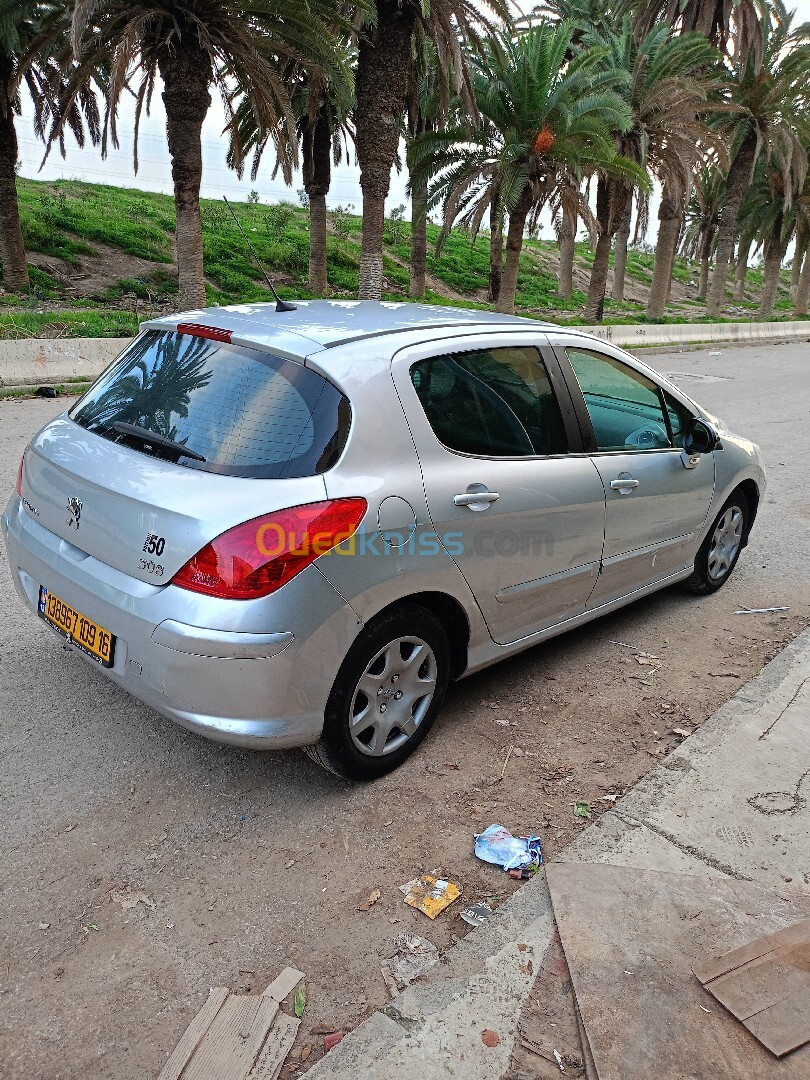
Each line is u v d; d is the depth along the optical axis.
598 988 2.18
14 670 3.73
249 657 2.50
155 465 2.74
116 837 2.75
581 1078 1.97
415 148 20.98
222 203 45.78
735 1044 2.04
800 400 13.09
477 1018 2.11
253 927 2.42
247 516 2.50
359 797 3.03
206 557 2.48
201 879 2.59
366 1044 2.02
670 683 4.02
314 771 3.17
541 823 2.94
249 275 29.98
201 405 2.85
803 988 2.18
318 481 2.64
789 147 28.53
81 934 2.36
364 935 2.41
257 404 2.76
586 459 3.72
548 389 3.62
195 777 3.08
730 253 33.19
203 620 2.47
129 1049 2.03
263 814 2.91
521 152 19.88
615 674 4.09
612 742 3.49
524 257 50.59
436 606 3.20
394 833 2.85
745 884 2.58
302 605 2.56
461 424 3.16
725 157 24.86
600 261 26.36
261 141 21.78
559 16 29.83
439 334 3.23
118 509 2.71
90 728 3.34
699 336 25.14
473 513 3.10
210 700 2.55
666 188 27.11
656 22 27.12
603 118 20.44
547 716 3.67
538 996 2.18
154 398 3.01
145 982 2.22
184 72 14.16
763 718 3.54
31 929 2.37
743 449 4.99
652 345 23.23
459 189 20.58
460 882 2.64
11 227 21.36
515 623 3.54
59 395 10.83
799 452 9.19
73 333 14.23
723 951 2.31
